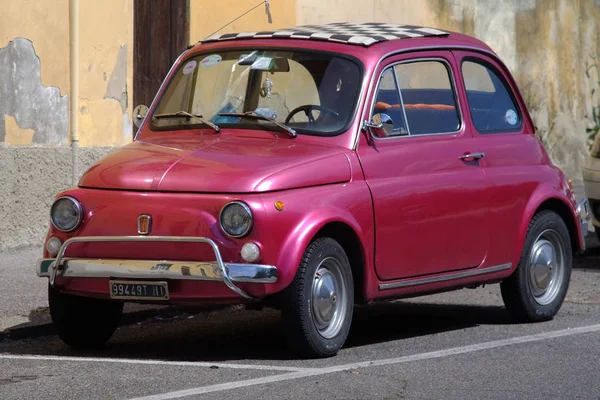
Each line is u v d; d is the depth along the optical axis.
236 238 8.59
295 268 8.73
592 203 16.47
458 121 10.71
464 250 10.47
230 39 10.70
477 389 8.09
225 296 8.66
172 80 10.68
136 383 8.14
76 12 16.22
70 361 9.08
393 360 9.15
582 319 11.58
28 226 15.59
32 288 12.57
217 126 10.02
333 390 7.96
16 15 15.26
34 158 15.58
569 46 28.05
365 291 9.55
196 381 8.21
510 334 10.63
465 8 25.38
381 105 9.98
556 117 27.69
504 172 10.93
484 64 11.27
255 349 9.77
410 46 10.45
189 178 8.84
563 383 8.32
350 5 22.23
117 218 8.91
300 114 9.84
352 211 9.27
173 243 8.72
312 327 9.01
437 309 12.41
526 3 26.89
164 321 11.56
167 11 18.78
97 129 16.83
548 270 11.46
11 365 8.90
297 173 8.98
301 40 10.33
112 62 17.05
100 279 9.02
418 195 9.94
